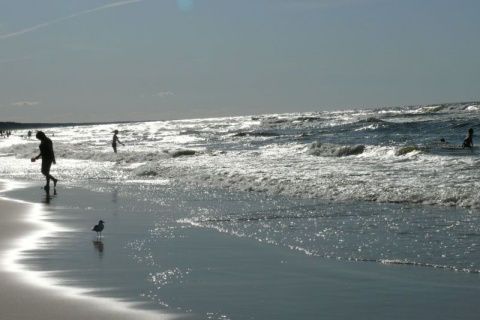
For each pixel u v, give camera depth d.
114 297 7.38
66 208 16.36
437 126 54.69
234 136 67.69
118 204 17.25
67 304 7.04
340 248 10.42
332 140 50.34
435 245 10.39
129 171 29.42
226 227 12.92
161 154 37.31
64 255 9.98
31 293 7.51
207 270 8.93
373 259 9.56
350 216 13.84
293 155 32.12
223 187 21.28
